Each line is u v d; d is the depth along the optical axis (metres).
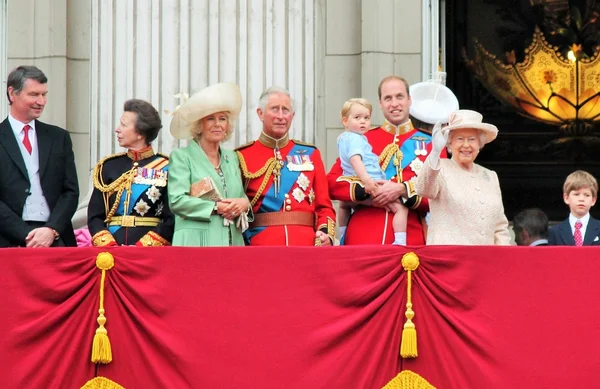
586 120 59.88
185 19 52.31
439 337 37.88
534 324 37.84
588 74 59.94
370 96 51.69
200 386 37.75
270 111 41.97
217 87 41.09
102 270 38.09
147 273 38.12
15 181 41.53
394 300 38.00
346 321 37.84
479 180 40.50
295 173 41.84
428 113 44.34
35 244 40.66
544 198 59.94
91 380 37.88
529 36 59.91
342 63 52.28
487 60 59.81
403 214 41.88
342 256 38.09
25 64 52.28
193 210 40.19
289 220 41.50
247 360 37.84
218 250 38.16
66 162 42.22
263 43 52.34
